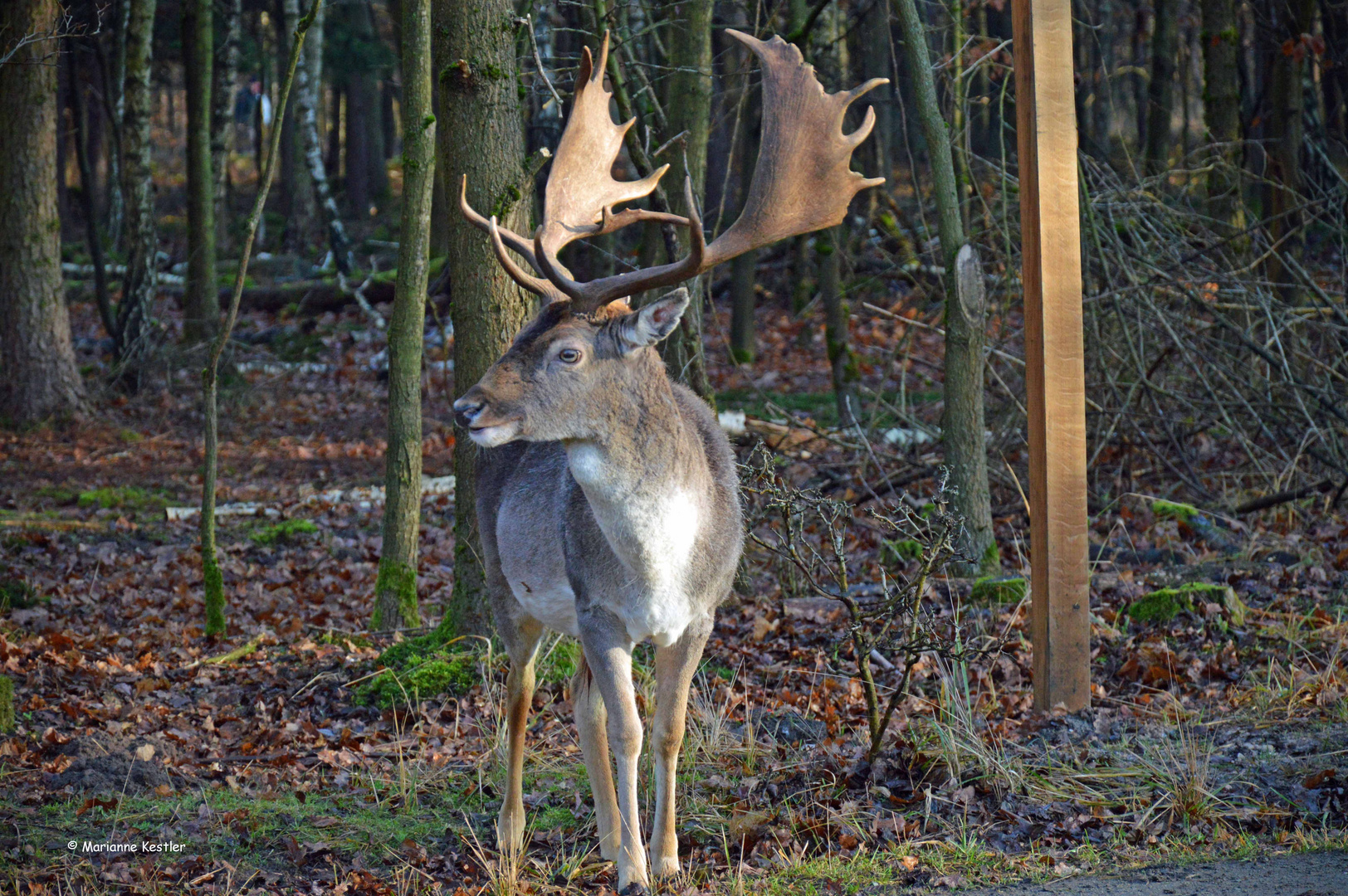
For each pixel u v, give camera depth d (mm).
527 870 7344
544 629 8078
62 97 48156
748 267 27469
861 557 14367
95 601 13656
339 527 17125
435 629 11406
